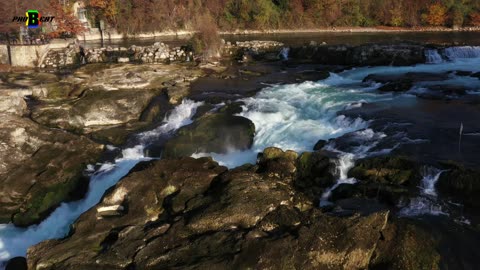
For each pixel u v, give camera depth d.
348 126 22.77
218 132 22.36
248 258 11.70
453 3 77.44
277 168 17.52
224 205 13.99
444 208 14.53
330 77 33.97
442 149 18.50
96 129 25.80
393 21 79.69
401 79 30.47
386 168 17.02
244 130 22.45
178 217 14.27
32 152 23.00
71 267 12.73
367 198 15.67
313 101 26.84
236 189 14.80
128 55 43.53
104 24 68.88
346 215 13.78
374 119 22.42
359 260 11.87
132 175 16.89
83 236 14.41
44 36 48.94
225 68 37.78
